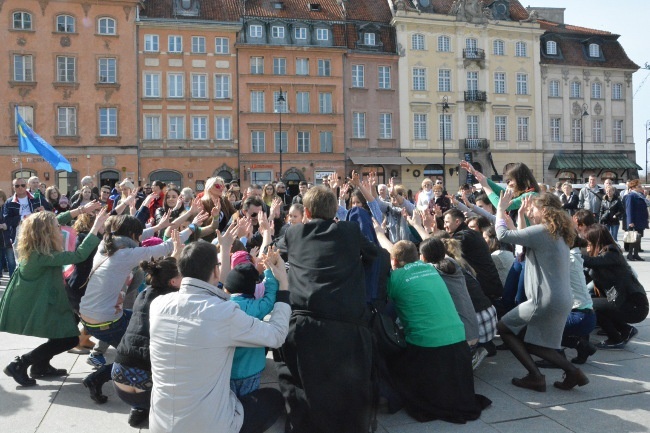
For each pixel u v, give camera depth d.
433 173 44.69
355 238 4.38
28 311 5.39
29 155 36.88
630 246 14.94
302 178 41.72
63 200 12.86
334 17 43.56
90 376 5.04
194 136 39.94
